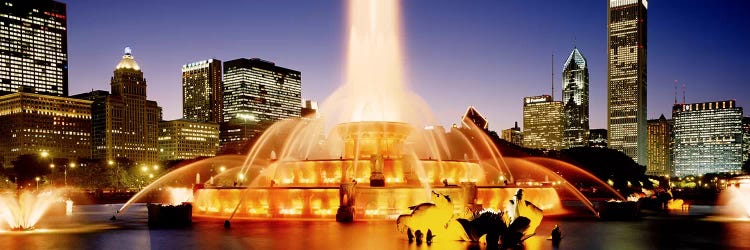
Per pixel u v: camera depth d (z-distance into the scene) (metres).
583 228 38.91
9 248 30.64
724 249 28.16
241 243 30.91
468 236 30.64
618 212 46.09
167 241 32.41
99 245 31.50
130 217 55.34
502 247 28.58
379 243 30.42
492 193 49.06
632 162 179.50
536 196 51.94
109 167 198.50
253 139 199.38
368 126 53.28
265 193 47.84
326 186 47.44
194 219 46.88
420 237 30.83
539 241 31.33
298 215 46.50
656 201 61.16
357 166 50.59
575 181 168.12
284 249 28.39
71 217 55.69
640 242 30.91
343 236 33.66
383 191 45.53
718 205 74.50
